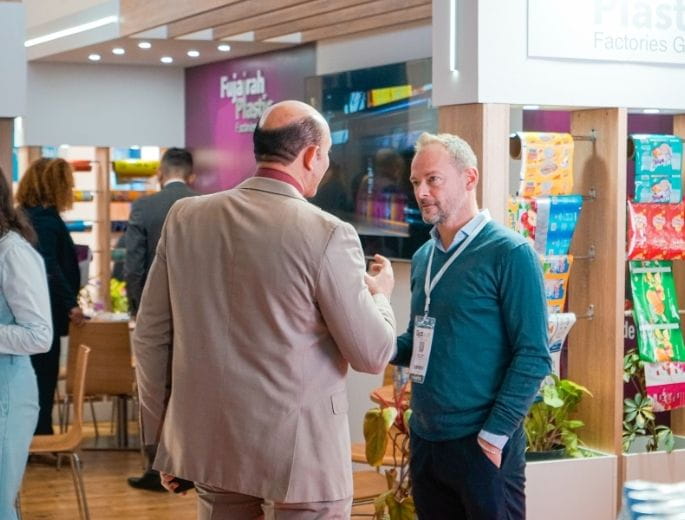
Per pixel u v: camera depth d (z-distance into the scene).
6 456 4.58
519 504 4.07
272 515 3.40
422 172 4.04
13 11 5.71
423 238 8.04
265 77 10.76
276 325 3.27
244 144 11.23
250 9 8.13
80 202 12.55
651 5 5.12
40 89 12.13
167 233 3.49
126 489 7.87
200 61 11.82
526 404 3.89
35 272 4.60
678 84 5.21
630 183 6.35
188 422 3.39
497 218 4.79
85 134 12.32
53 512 7.21
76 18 10.67
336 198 9.16
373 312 3.34
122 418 9.23
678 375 5.38
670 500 2.35
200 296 3.37
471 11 4.74
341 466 3.38
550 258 4.97
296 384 3.29
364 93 8.78
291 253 3.26
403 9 7.76
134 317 8.14
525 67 4.82
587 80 4.97
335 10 7.89
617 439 5.16
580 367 5.30
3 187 4.62
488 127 4.76
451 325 4.01
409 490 5.03
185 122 12.63
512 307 3.92
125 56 11.44
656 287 5.38
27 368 4.65
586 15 4.95
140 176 12.66
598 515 5.09
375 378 7.72
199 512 3.58
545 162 4.93
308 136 3.39
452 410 3.99
